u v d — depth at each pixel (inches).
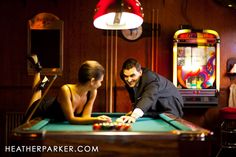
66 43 191.9
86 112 115.7
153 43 191.5
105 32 192.2
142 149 80.7
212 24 192.4
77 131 81.5
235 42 191.5
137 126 104.4
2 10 190.2
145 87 132.5
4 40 190.5
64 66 192.1
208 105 180.2
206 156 82.0
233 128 186.4
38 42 190.5
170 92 143.5
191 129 86.1
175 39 177.5
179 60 181.3
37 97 128.8
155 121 119.7
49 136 80.1
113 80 191.8
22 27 190.7
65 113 108.3
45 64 190.7
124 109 192.9
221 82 192.7
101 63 192.1
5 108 190.4
